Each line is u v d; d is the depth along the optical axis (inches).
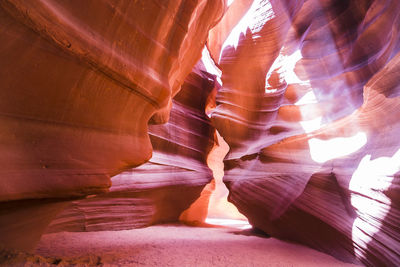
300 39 339.3
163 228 345.1
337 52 279.9
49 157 94.3
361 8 254.7
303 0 324.5
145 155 156.6
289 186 280.1
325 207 238.8
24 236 106.7
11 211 90.8
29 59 82.7
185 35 168.7
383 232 169.9
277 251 226.5
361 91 228.2
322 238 246.4
